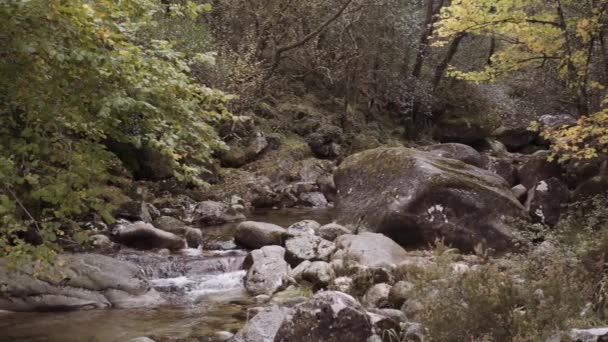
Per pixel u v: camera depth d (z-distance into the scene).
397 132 21.97
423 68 23.03
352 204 10.56
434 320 4.38
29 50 3.90
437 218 9.51
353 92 21.25
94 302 6.98
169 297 7.49
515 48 8.84
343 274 7.50
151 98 4.80
